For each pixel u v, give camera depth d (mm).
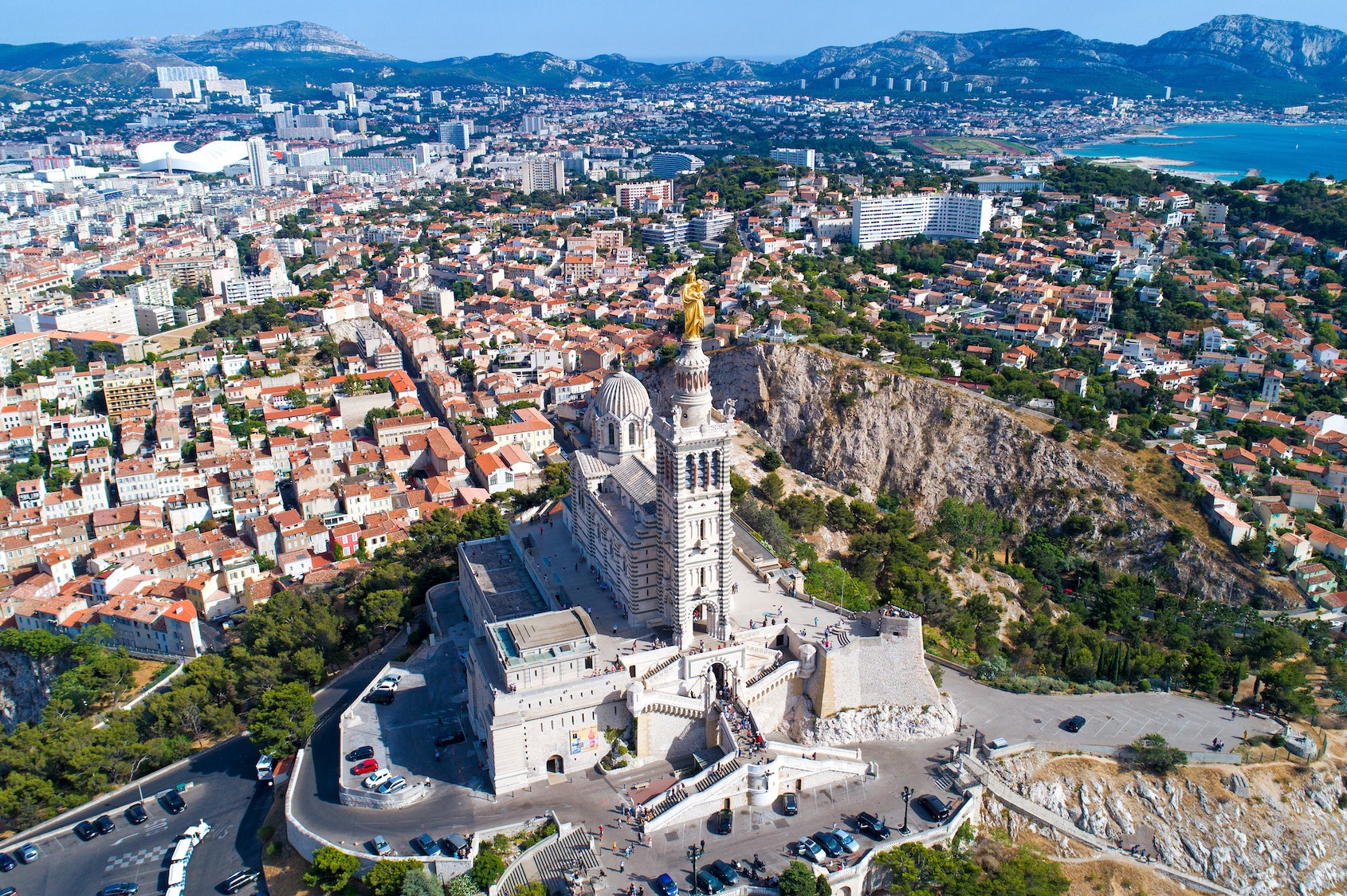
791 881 143875
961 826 165250
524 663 164375
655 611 188875
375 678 199750
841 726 183125
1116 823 174500
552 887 148875
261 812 177750
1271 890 172000
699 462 170875
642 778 170625
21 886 161250
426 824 160000
